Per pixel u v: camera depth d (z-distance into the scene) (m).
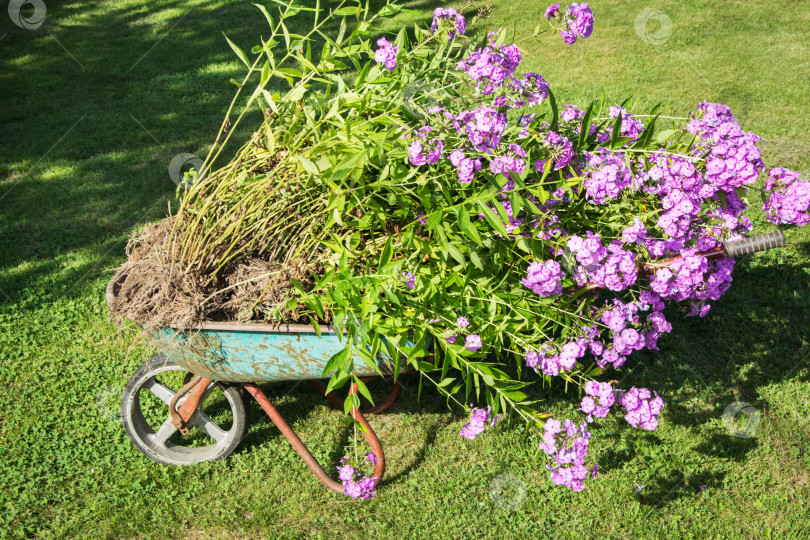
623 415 3.49
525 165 2.21
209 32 9.87
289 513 2.96
